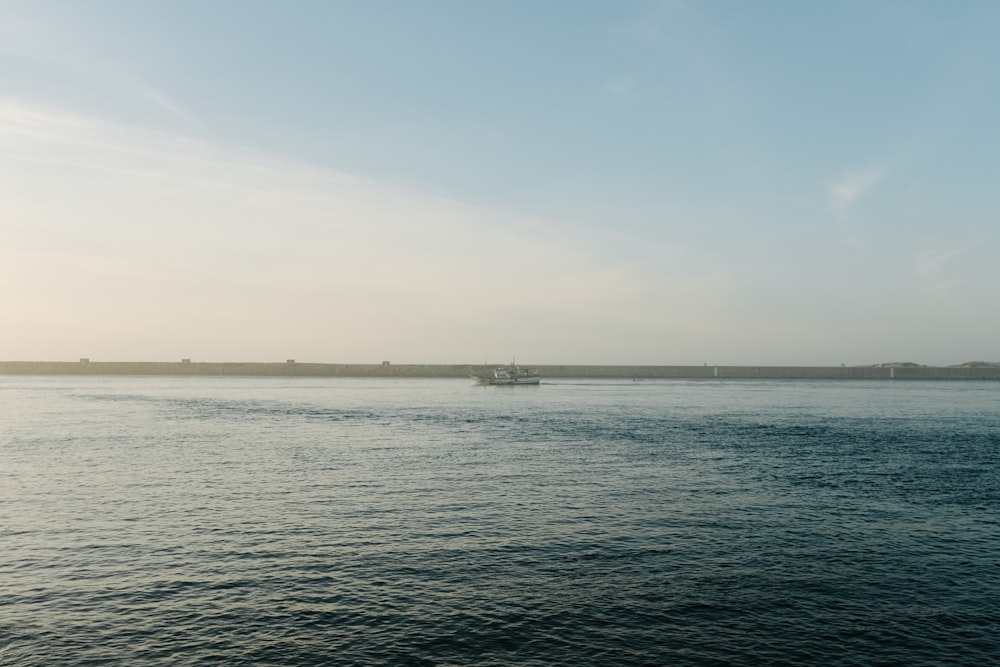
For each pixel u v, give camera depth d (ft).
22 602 77.00
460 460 183.93
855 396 573.33
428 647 66.59
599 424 295.89
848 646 67.62
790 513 120.37
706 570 88.63
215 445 216.95
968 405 445.37
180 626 70.90
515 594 79.82
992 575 87.40
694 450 206.69
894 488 144.05
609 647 66.95
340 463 177.88
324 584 82.74
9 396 499.92
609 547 98.58
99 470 165.58
